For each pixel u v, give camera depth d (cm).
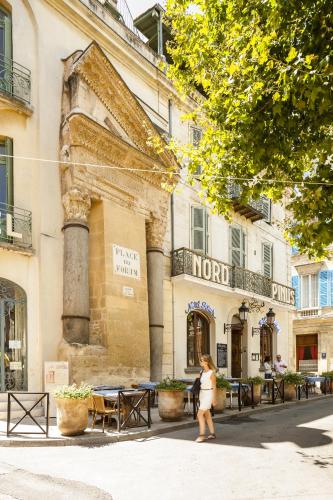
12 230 1184
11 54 1252
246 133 751
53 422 1018
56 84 1326
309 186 777
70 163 1254
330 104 680
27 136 1250
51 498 530
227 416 1181
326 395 1861
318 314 2866
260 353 2220
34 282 1202
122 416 988
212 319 1894
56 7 1363
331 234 734
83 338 1240
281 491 567
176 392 1071
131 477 623
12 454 762
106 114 1403
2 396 1106
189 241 1798
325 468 681
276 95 652
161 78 1775
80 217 1278
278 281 2409
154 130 1505
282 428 1023
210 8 791
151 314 1551
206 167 875
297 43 704
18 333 1174
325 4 636
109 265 1348
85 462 706
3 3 1262
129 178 1477
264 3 707
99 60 1310
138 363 1401
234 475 636
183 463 700
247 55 753
